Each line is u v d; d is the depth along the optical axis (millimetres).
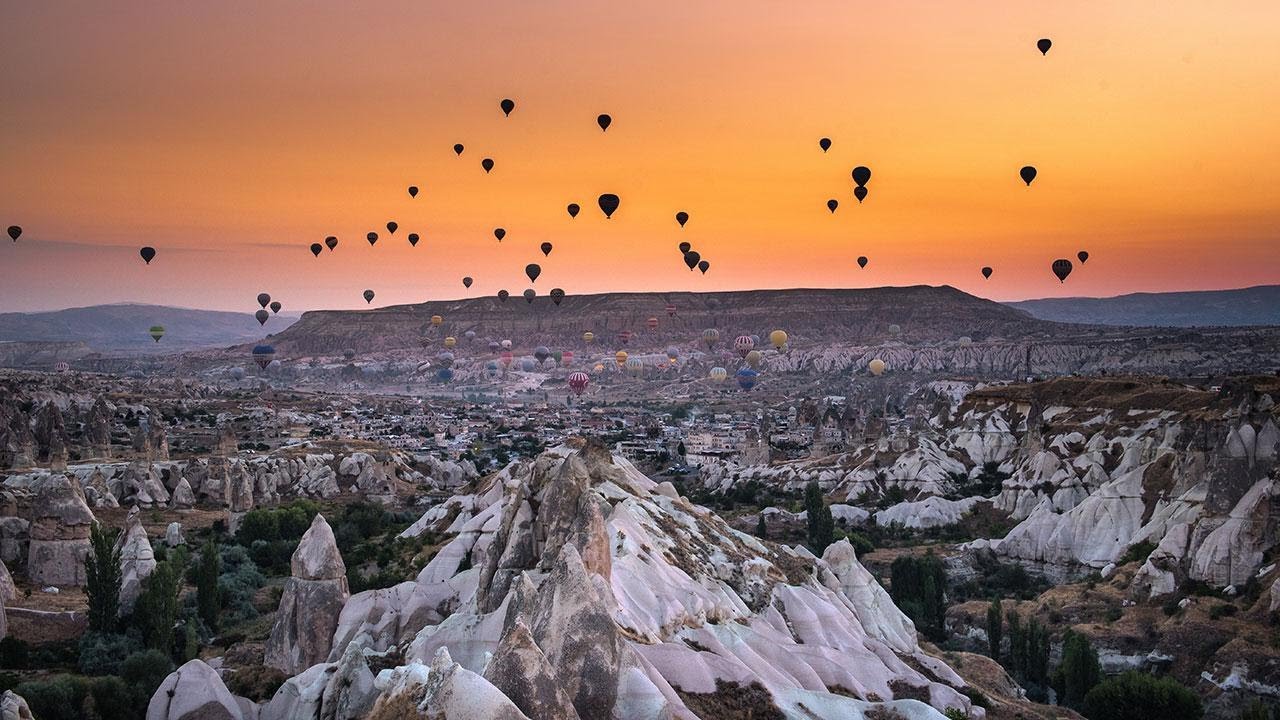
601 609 43000
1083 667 78688
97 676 72062
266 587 103812
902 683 62656
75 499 99125
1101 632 91000
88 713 64625
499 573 59188
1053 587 112125
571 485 59719
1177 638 86312
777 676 55250
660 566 60562
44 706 62531
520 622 37094
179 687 55531
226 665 71562
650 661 51938
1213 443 111250
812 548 125750
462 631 54594
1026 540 121312
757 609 65500
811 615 66188
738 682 52719
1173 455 119562
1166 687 72312
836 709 52594
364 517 133875
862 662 62750
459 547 79688
